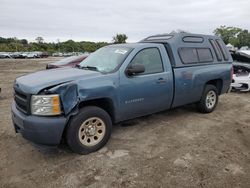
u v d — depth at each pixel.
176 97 5.70
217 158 4.21
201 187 3.42
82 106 4.39
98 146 4.46
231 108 7.41
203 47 6.48
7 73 19.23
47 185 3.50
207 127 5.70
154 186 3.45
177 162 4.08
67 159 4.20
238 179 3.60
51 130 3.89
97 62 5.22
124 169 3.87
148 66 5.18
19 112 4.22
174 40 5.81
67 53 86.62
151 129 5.55
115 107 4.63
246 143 4.84
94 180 3.60
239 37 64.31
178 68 5.67
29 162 4.12
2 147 4.65
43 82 4.07
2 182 3.58
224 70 6.83
